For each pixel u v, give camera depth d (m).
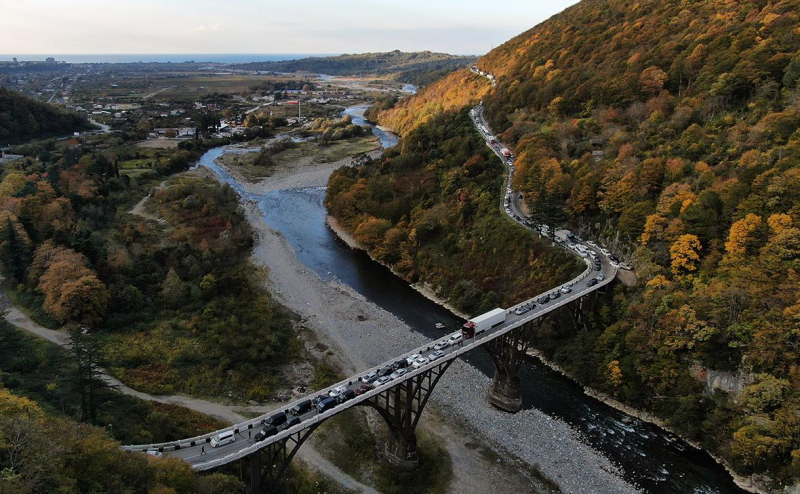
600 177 110.19
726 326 74.06
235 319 99.38
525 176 125.75
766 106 100.00
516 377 80.94
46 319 88.62
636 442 74.25
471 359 95.12
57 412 58.53
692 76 124.50
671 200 92.38
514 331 78.25
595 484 66.62
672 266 85.94
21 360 73.94
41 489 34.66
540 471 68.75
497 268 114.00
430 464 68.81
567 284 92.56
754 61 108.19
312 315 109.81
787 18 115.25
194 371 84.19
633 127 125.25
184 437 66.75
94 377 74.00
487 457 71.00
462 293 114.38
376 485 65.06
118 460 42.94
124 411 68.00
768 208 78.31
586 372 87.31
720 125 104.38
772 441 63.16
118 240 126.88
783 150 83.75
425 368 66.88
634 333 83.94
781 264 72.50
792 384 65.56
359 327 105.44
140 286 103.31
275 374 87.75
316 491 63.00
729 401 71.69
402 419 66.56
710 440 71.38
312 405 61.72
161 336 91.94
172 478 45.84
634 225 98.00
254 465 54.09
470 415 79.44
